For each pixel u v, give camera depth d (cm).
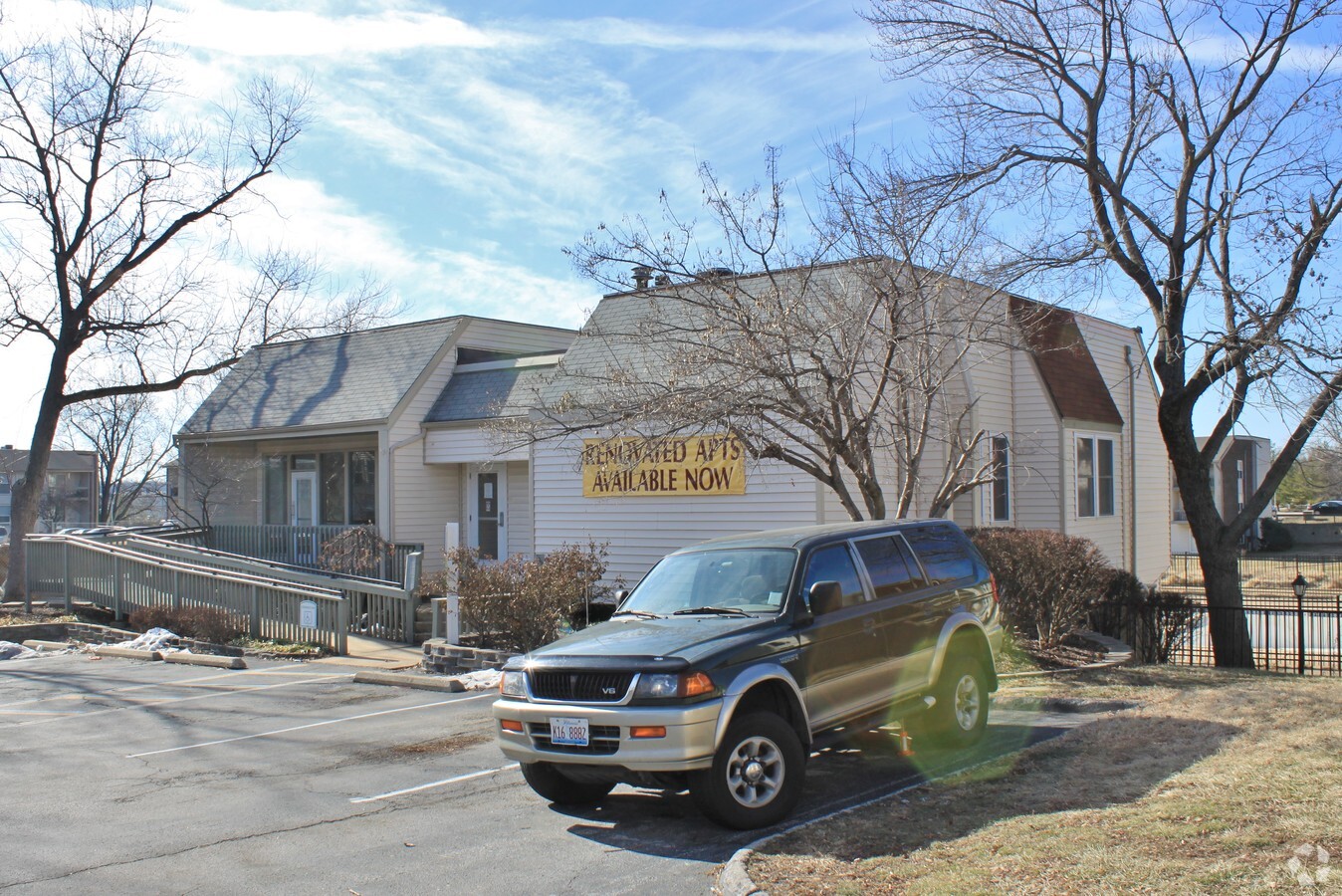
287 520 2605
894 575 829
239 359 2581
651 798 759
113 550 1953
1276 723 846
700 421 1164
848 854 584
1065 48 1398
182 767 910
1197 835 559
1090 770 734
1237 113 1436
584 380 1839
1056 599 1382
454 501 2300
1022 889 504
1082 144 1424
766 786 673
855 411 1463
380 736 1012
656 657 656
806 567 765
